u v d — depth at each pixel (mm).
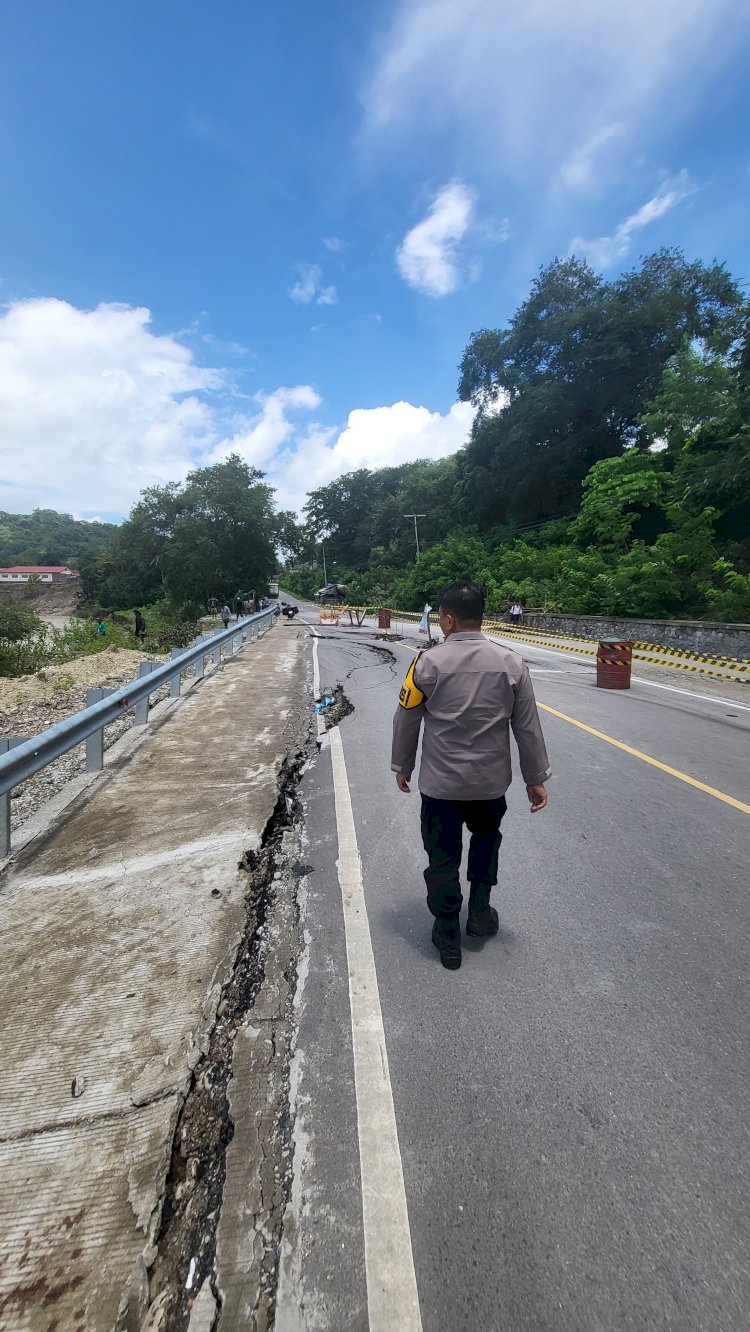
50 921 3125
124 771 5543
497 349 47656
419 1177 1796
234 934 3021
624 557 24000
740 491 20688
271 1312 1471
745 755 6469
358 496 96188
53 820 4406
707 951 2916
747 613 17719
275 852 4008
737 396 22172
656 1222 1659
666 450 28562
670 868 3779
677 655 16938
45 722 8492
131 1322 1448
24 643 21281
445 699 2643
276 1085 2135
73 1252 1594
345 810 4746
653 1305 1464
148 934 3014
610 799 5016
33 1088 2092
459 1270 1547
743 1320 1433
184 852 3908
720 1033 2375
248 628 20125
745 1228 1646
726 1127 1960
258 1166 1843
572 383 43250
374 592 61281
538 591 31453
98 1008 2488
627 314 39875
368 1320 1444
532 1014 2480
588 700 9852
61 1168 1808
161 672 7141
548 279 44500
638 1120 1983
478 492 51969
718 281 40250
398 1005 2535
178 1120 1985
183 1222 1684
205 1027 2395
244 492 58250
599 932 3074
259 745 6453
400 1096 2086
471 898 2982
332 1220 1681
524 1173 1804
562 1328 1418
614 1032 2379
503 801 2787
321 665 13820
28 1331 1416
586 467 44719
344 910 3287
